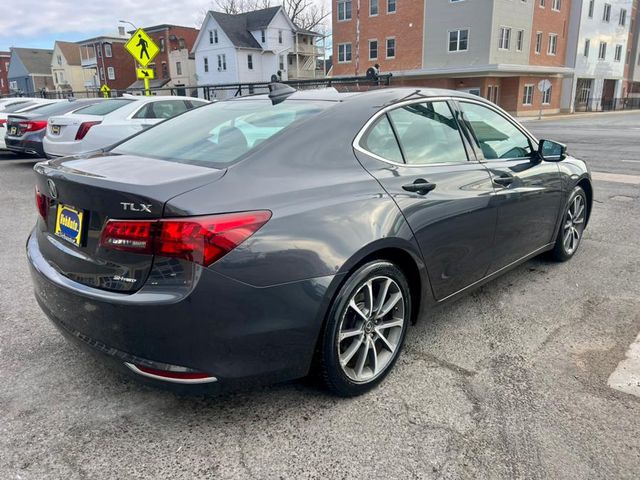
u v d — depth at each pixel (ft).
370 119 8.82
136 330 6.55
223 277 6.43
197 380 6.72
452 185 9.44
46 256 8.07
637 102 164.25
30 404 8.02
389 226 8.01
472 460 6.84
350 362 8.30
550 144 12.60
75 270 7.28
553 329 10.64
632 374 8.89
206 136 8.96
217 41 148.77
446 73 103.96
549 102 124.06
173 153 8.56
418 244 8.62
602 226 18.61
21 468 6.65
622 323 10.88
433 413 7.85
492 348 9.86
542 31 113.39
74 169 7.68
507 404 8.06
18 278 13.52
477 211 9.90
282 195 7.16
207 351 6.57
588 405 8.01
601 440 7.22
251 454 6.97
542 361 9.36
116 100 29.63
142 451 7.01
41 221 8.50
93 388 8.47
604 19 134.21
